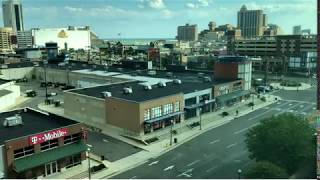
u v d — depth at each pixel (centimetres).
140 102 8100
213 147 7425
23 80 17662
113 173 6175
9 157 5600
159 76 13450
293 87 15775
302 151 5506
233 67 12938
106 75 13738
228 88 11612
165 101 8819
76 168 6372
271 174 4931
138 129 8125
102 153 7169
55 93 13912
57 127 6525
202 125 9206
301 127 5762
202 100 10300
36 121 6950
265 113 10619
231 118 10000
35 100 12975
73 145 6431
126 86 10912
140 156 7000
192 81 12050
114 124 8700
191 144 7681
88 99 9362
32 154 5941
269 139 5706
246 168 6144
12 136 6044
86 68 16612
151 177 5941
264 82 16450
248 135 6231
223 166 6306
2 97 11762
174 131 8562
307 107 11362
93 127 8931
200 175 5941
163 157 6912
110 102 8712
